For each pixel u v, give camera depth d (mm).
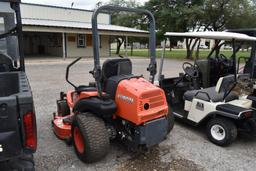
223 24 22859
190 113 4379
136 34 21469
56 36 20828
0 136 1908
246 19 22000
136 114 2943
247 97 4262
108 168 3156
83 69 12711
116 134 3469
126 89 3066
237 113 3652
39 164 3195
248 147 3910
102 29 18984
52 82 8828
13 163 2240
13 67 3570
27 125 1987
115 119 3400
